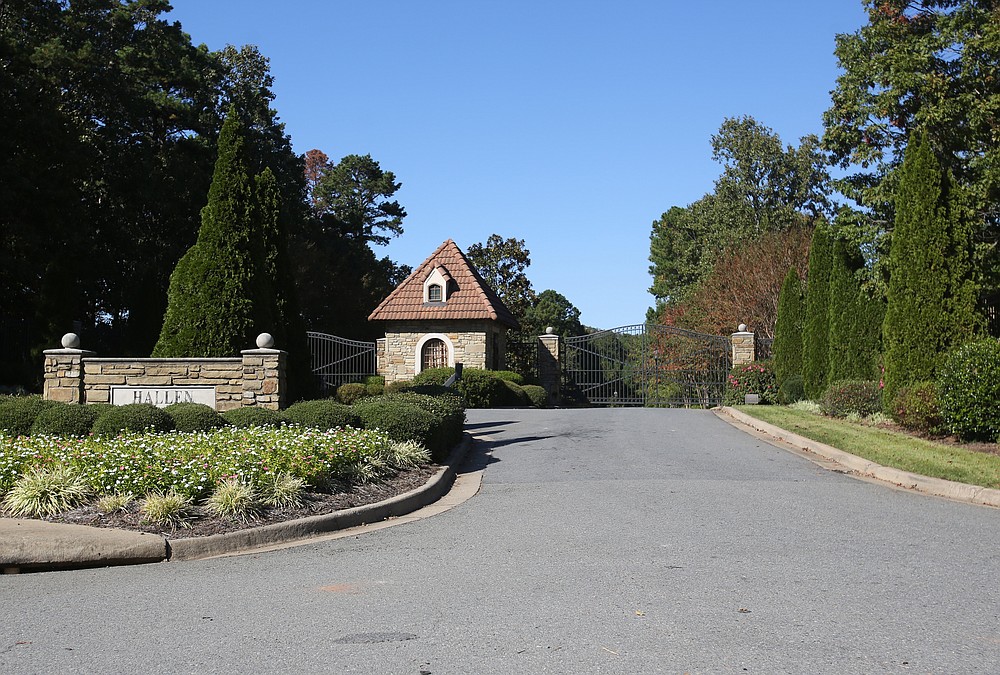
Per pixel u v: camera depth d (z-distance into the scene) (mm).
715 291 42250
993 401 14734
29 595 6527
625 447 16141
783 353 29125
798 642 5246
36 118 28734
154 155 37219
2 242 29062
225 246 16641
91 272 33719
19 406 12828
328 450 10750
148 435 11172
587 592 6422
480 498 11117
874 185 25344
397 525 9445
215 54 48875
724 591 6441
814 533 8680
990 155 21641
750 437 18016
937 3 24609
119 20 36094
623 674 4719
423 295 35531
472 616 5816
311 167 76375
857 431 17547
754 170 54125
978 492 10891
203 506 9000
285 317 19312
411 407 13727
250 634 5465
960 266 17812
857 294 23703
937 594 6363
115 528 8266
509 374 32906
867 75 24719
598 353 35125
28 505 8719
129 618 5855
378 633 5465
